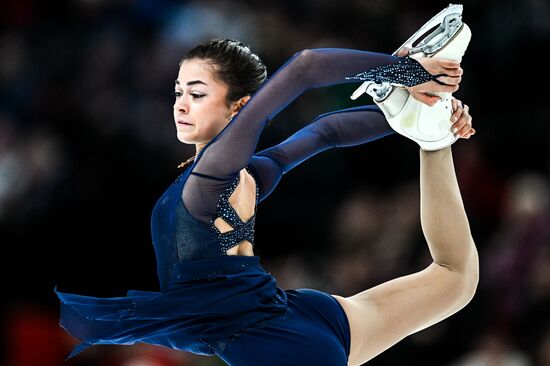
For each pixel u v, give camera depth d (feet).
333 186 88.22
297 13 94.99
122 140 86.89
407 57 35.12
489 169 87.97
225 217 34.78
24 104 91.97
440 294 38.34
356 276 78.02
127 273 84.43
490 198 85.92
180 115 35.96
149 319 34.96
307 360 34.94
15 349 81.30
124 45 91.50
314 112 85.35
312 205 87.35
